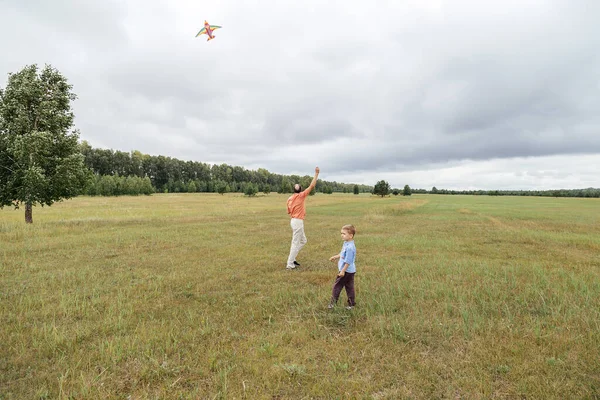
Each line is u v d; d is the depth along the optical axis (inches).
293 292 242.7
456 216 1100.5
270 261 358.3
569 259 376.5
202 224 739.4
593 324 179.5
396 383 125.9
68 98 732.0
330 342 161.3
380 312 201.3
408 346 156.7
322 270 319.6
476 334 169.0
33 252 385.4
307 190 329.4
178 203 1920.5
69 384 123.4
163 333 167.2
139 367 135.9
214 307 211.6
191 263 341.7
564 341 157.8
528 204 2155.5
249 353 149.3
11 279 268.2
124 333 169.9
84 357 143.4
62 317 189.9
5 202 669.9
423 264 342.3
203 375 131.6
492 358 142.9
